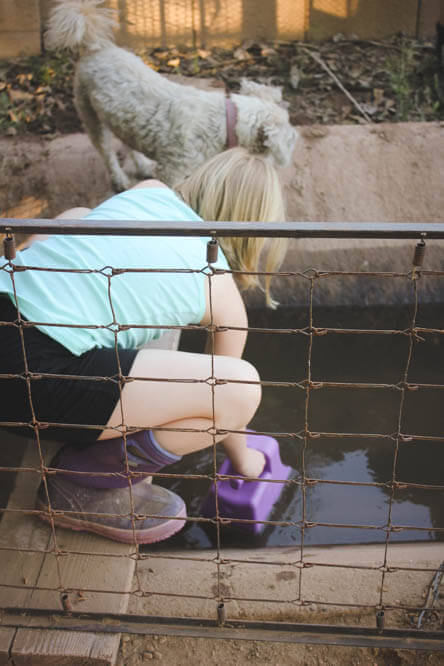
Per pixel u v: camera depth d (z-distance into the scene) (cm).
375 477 277
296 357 361
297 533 248
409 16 589
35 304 172
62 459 200
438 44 578
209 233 132
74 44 404
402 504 263
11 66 548
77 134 497
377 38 595
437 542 244
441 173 470
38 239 241
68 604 175
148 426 171
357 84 549
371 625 185
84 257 179
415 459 286
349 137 484
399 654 178
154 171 423
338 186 464
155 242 183
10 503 216
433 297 422
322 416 310
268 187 214
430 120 522
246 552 238
